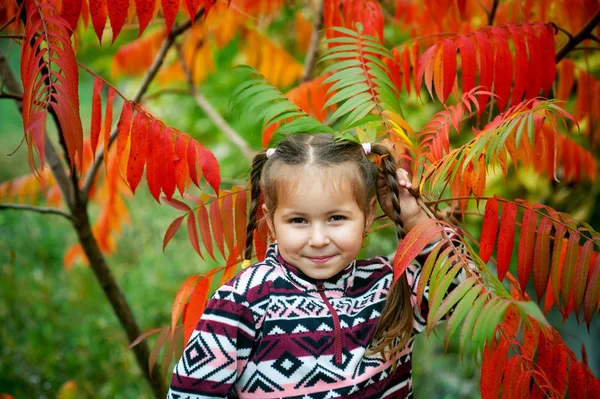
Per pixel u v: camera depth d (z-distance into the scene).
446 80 1.60
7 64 2.16
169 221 5.17
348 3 1.93
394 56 1.85
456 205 1.78
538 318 0.99
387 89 1.58
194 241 1.57
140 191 5.66
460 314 1.10
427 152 1.51
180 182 1.50
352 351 1.32
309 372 1.31
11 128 8.90
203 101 2.79
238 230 1.58
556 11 2.13
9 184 2.75
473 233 3.11
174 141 1.57
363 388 1.33
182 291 1.58
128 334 2.27
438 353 3.87
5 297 4.24
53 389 3.52
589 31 1.86
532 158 2.19
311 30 3.09
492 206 1.38
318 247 1.29
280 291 1.34
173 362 3.25
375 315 1.36
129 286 4.51
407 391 1.43
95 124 1.41
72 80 1.26
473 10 2.39
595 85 2.10
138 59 2.93
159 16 2.94
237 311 1.32
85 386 3.58
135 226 5.17
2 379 3.48
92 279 4.59
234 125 4.34
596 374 3.28
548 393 1.37
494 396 1.32
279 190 1.31
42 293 4.39
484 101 1.59
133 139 1.46
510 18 2.22
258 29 2.86
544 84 1.72
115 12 1.31
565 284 1.33
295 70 2.75
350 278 1.38
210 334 1.32
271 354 1.32
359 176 1.32
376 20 1.91
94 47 4.79
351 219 1.31
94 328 4.07
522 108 1.39
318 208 1.28
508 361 1.32
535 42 1.68
